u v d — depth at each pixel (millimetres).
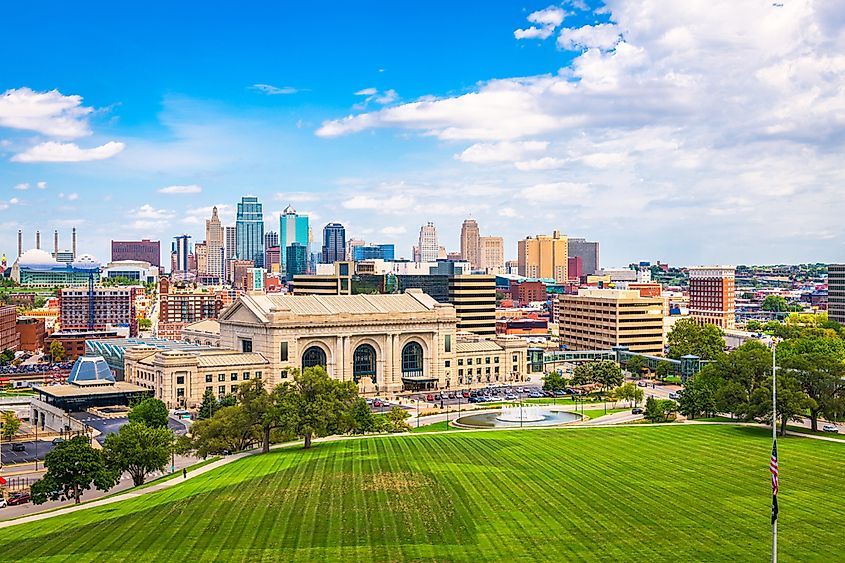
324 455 154125
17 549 98938
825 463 142625
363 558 93375
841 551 95625
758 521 107000
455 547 96875
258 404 164750
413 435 182375
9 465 179250
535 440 170750
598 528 103938
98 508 120875
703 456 150125
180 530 104625
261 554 95062
